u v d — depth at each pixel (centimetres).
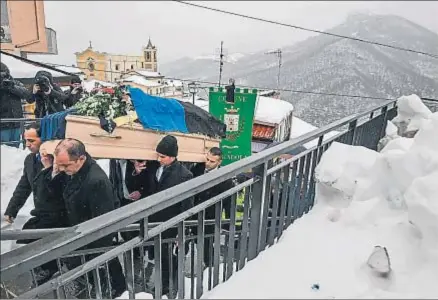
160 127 309
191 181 160
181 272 180
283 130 838
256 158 200
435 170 249
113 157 268
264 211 232
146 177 299
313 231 253
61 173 183
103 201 199
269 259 214
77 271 137
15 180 115
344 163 299
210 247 254
